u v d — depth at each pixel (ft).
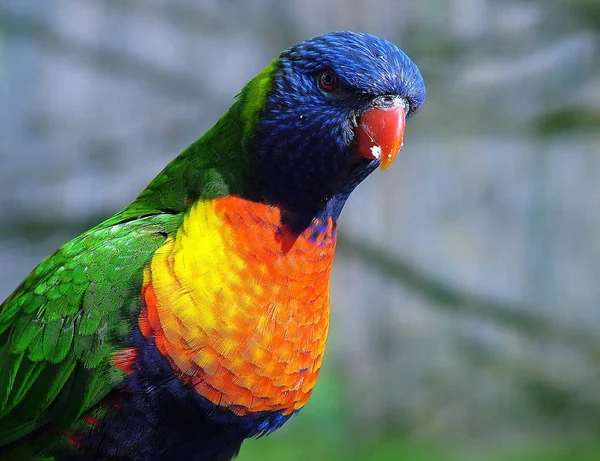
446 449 39.91
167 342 16.15
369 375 43.24
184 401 16.52
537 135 38.17
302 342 17.33
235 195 17.25
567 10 36.35
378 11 40.52
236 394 16.65
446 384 42.70
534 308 42.39
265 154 17.34
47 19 42.19
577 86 37.32
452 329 43.45
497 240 44.93
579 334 40.78
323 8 41.57
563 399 40.14
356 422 40.34
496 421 41.19
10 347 17.60
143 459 17.20
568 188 44.45
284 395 17.33
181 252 16.51
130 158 41.91
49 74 42.83
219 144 17.90
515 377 41.45
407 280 39.06
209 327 16.21
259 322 16.62
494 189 44.80
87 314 16.57
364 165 17.90
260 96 17.75
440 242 44.93
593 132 37.19
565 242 44.60
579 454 38.04
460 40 37.47
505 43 37.14
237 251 16.70
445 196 44.93
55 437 17.21
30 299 17.56
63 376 16.80
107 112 43.09
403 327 43.91
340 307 43.98
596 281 44.45
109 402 16.67
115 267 16.72
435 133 37.93
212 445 17.38
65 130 42.55
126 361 16.31
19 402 17.21
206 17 42.22
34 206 40.40
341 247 38.81
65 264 17.38
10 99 42.50
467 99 37.52
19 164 41.75
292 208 17.39
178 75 42.29
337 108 17.35
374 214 44.86
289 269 17.06
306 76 17.56
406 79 17.65
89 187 41.73
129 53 42.70
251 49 42.88
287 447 36.63
